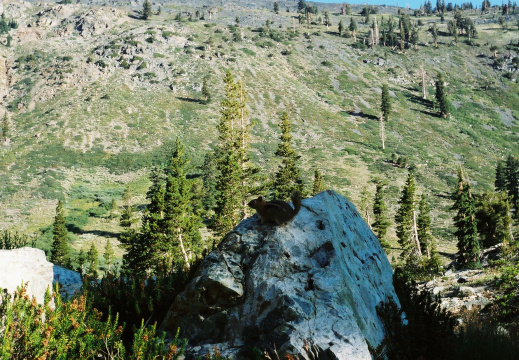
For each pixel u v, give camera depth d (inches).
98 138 4717.0
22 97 5935.0
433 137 5447.8
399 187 3796.8
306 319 239.9
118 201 3410.4
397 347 271.6
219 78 6397.6
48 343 215.6
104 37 7623.0
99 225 2960.1
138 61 6589.6
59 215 2160.4
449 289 681.0
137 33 7455.7
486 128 6048.2
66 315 235.3
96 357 238.5
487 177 4384.8
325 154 4478.3
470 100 6865.2
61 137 4682.6
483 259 1262.3
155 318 308.3
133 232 1822.1
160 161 4210.1
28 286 272.5
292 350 229.6
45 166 4077.3
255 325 249.1
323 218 306.8
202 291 271.1
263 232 290.4
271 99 5954.7
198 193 2367.1
